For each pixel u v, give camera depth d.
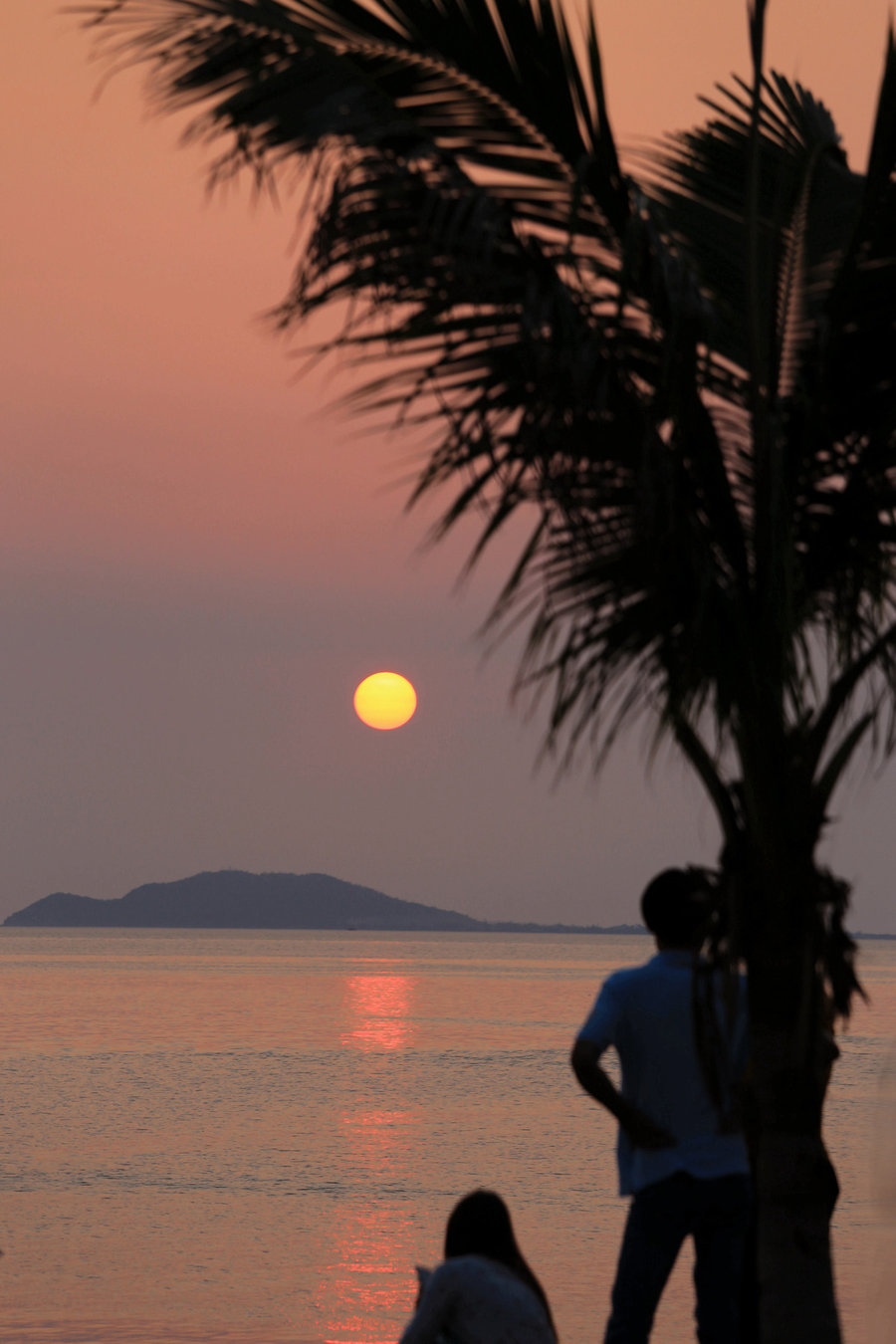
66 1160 82.62
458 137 12.23
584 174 11.31
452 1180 75.00
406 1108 112.56
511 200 12.40
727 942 12.94
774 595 13.16
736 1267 14.20
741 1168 14.02
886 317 13.11
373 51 11.73
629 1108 13.93
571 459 12.40
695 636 12.23
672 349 11.97
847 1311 40.09
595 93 12.06
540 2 11.89
